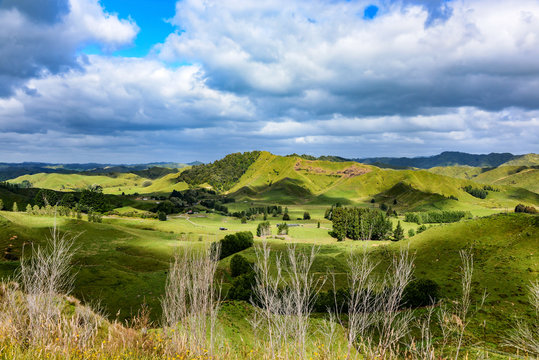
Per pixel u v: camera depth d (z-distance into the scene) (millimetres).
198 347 6422
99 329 7762
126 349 6930
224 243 82000
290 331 5195
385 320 4844
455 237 69125
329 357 4465
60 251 6957
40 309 6547
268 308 5383
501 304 36844
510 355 8727
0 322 6395
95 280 47031
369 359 4426
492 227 68875
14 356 5570
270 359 5160
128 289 45000
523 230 63469
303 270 5402
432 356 4895
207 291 6762
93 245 89938
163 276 56469
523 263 51250
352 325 4805
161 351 6738
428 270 57719
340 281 25922
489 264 54219
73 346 6406
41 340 6281
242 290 34031
